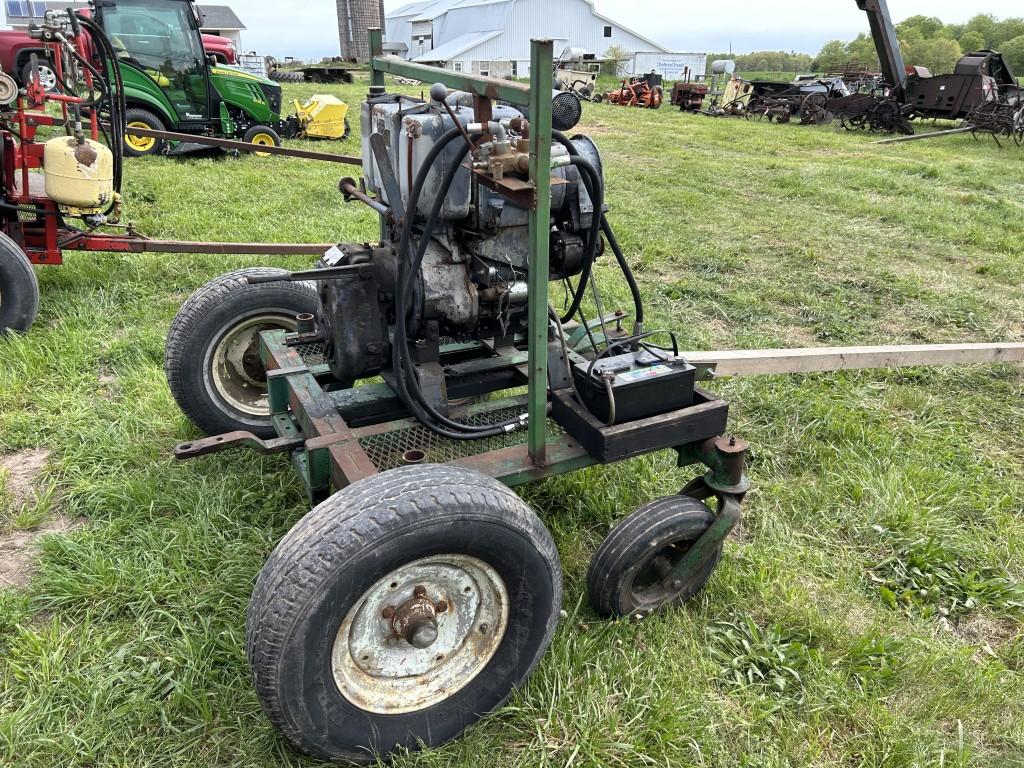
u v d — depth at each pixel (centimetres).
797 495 333
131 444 339
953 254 735
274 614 176
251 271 341
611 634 245
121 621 249
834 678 236
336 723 192
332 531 180
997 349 455
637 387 244
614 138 1602
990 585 283
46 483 318
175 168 995
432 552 190
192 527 286
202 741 211
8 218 489
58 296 508
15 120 469
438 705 208
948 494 338
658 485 328
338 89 2430
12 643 235
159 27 1072
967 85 1659
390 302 263
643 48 4591
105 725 211
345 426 256
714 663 240
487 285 257
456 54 4059
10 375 392
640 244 714
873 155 1412
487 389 306
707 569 262
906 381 450
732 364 382
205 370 333
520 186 200
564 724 216
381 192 271
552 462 241
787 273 657
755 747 216
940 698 232
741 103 2259
